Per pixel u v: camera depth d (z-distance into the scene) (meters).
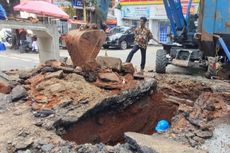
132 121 7.14
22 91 6.71
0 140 4.96
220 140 5.34
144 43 10.36
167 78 9.20
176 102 7.57
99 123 6.46
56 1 26.73
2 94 7.04
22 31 20.64
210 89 8.29
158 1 29.95
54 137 5.15
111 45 22.80
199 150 4.80
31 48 20.22
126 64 7.85
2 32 25.42
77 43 6.98
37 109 6.06
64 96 6.37
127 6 32.38
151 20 30.64
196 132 5.56
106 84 7.08
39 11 15.14
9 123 5.56
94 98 6.40
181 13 11.45
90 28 7.18
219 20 10.09
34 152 4.75
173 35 11.66
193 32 11.34
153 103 7.67
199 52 10.59
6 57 17.30
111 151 4.77
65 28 21.78
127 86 7.18
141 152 4.66
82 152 4.73
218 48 10.35
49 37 10.07
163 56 10.88
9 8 22.39
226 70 10.15
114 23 32.09
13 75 8.31
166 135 5.59
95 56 7.22
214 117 6.23
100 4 7.24
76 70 7.25
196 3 12.00
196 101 6.96
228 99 7.18
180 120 6.23
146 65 13.52
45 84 6.79
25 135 5.14
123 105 6.93
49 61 7.95
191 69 11.67
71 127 5.86
